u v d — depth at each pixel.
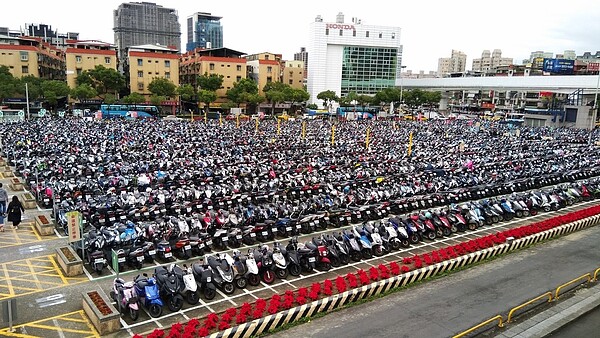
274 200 28.14
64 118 76.94
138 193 27.38
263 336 14.46
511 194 32.47
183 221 22.22
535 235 24.12
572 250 23.34
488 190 33.16
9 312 13.18
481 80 137.38
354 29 146.50
